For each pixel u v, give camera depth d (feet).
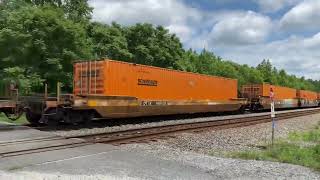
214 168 42.22
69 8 150.10
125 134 66.69
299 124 114.11
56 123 81.05
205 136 72.02
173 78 107.86
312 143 72.13
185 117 120.37
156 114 100.73
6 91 76.74
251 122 102.89
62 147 50.42
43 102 74.84
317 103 299.58
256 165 44.70
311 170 43.98
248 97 175.11
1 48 116.98
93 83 88.33
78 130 72.64
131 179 35.65
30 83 112.98
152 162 43.83
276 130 92.32
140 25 170.91
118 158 45.29
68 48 121.19
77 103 77.56
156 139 63.77
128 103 90.27
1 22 130.41
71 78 120.78
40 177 35.29
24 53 116.26
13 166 39.73
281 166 44.83
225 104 134.31
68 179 34.88
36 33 116.16
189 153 52.49
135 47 167.53
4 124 72.64
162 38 174.70
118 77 89.04
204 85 122.93
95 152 48.29
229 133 79.20
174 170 40.29
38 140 55.42
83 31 126.21
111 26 160.35
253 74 330.54
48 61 116.47
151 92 99.19
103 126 82.74
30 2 147.23
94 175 36.60
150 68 98.89
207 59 261.85
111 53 151.33
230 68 277.23
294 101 229.04
